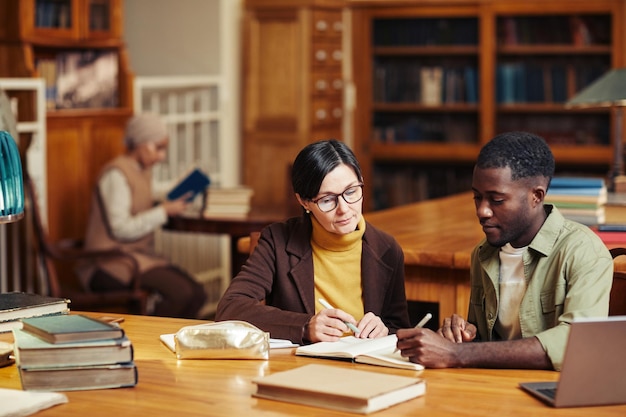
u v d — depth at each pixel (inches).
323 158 116.1
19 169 102.5
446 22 363.6
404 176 378.0
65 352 90.4
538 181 100.4
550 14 350.6
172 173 301.4
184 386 91.9
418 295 152.1
